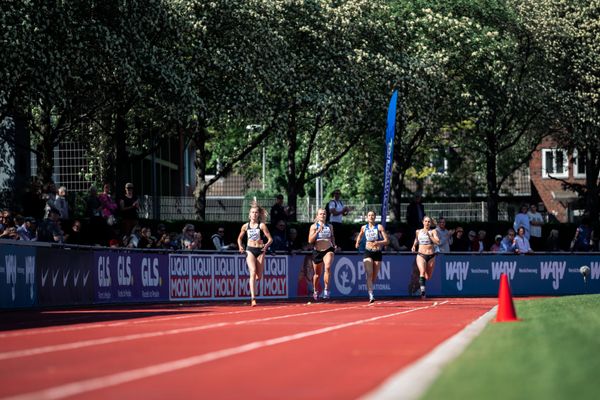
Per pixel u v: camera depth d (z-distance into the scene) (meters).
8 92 58.53
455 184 122.56
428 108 80.81
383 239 48.22
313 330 23.81
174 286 49.78
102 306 42.50
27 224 44.50
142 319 30.16
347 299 55.84
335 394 11.90
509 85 85.62
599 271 69.19
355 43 80.69
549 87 87.06
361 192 123.62
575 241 71.44
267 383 13.16
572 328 20.78
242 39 72.19
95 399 11.73
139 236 51.59
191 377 13.91
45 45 57.41
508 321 24.31
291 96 74.69
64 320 30.11
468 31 82.56
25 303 37.66
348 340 20.38
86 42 60.81
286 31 77.38
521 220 69.00
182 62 69.56
